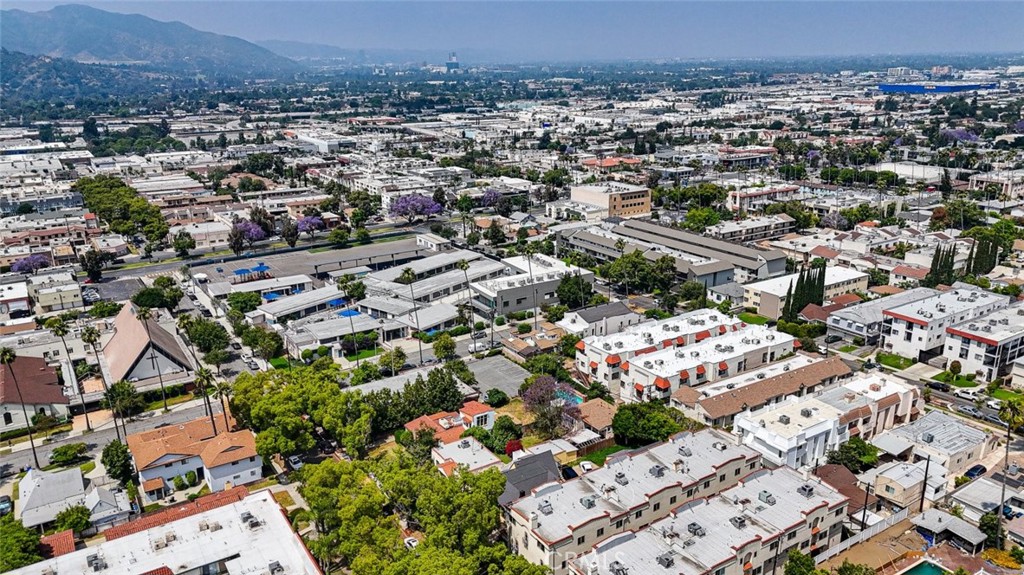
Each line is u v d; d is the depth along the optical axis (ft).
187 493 453.99
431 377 542.98
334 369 590.55
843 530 394.52
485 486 375.86
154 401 581.94
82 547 394.52
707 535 350.43
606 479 398.83
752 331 628.28
